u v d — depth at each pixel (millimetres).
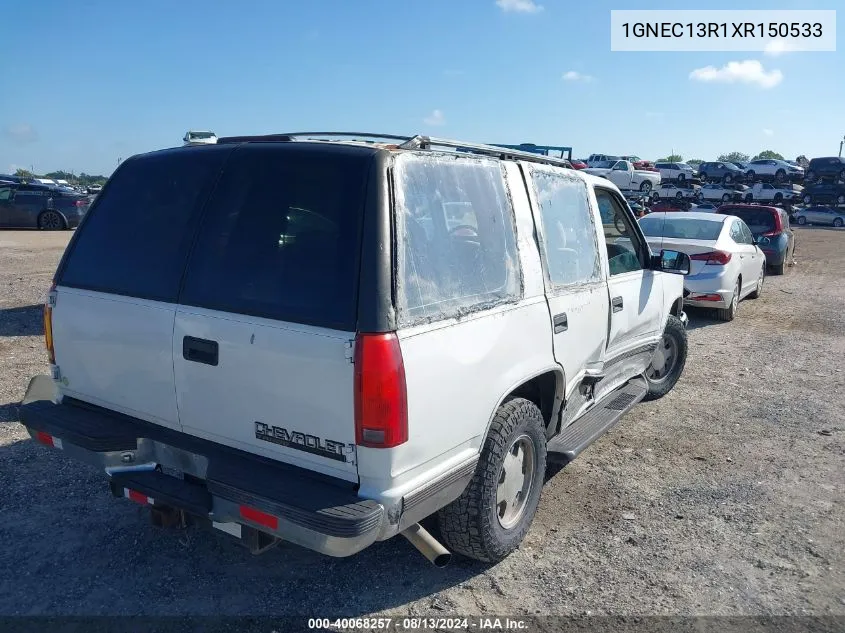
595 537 4086
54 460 4832
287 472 2945
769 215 17406
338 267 2811
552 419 4141
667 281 5977
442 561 3027
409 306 2838
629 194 41188
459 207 3252
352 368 2699
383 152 2941
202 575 3586
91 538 3881
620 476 4965
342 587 3521
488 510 3445
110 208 3627
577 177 4441
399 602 3416
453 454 3141
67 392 3752
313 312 2805
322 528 2674
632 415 6336
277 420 2932
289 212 3012
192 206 3307
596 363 4637
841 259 22469
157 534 3947
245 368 2967
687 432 5910
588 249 4441
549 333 3826
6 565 3596
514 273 3553
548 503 4504
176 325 3166
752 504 4562
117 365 3441
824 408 6637
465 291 3188
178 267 3234
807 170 47625
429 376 2904
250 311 2957
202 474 3168
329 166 2988
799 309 12227
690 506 4516
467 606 3398
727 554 3938
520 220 3676
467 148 3586
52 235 21875
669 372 6879
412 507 2893
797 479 4980
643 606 3438
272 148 3195
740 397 6949
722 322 10922
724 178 49719
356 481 2811
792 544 4066
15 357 7355
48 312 3713
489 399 3316
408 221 2932
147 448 3387
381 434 2713
